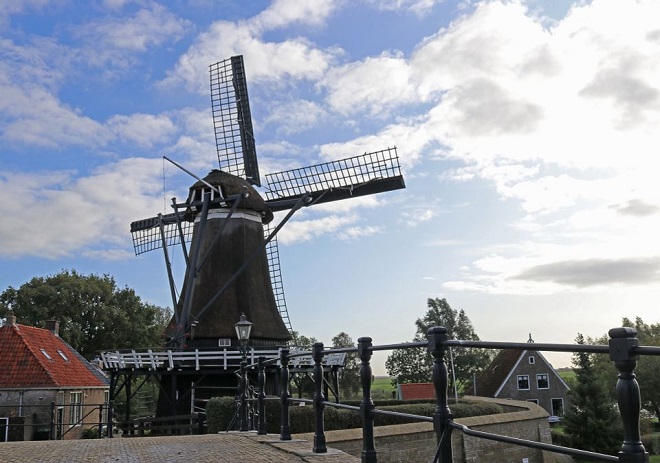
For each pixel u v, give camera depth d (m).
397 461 14.67
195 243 22.95
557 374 48.62
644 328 63.41
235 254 23.11
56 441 9.38
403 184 24.62
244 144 27.20
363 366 5.13
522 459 20.86
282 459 6.25
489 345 3.28
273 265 26.44
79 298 47.44
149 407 45.22
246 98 27.83
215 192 23.42
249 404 12.15
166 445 8.12
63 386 27.64
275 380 19.61
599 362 33.91
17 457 6.99
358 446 13.53
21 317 45.44
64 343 34.94
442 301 66.19
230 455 6.76
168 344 23.08
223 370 19.72
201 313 21.58
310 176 25.89
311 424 15.15
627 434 2.50
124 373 19.72
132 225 28.23
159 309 63.25
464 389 64.94
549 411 47.78
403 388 47.62
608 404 30.17
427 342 3.94
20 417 24.02
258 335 22.36
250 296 22.80
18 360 27.91
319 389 6.55
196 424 17.80
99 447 8.12
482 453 18.72
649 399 38.25
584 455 2.66
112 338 48.34
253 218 24.03
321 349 6.52
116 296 50.62
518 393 48.06
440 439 3.75
